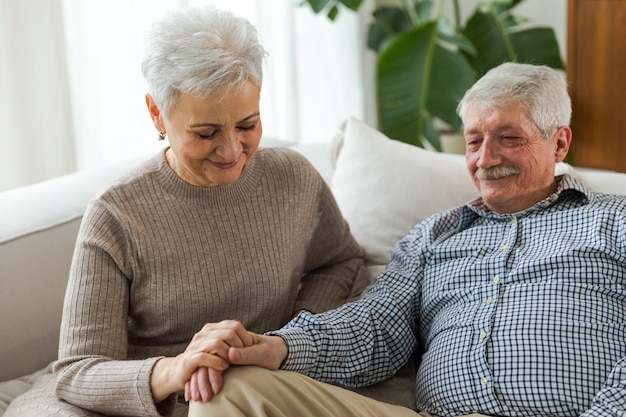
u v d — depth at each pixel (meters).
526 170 1.81
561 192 1.86
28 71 2.96
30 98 2.98
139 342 1.79
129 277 1.70
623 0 3.16
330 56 4.18
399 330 1.84
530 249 1.82
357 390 1.83
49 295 2.03
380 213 2.21
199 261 1.73
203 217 1.74
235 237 1.77
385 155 2.28
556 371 1.63
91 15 3.13
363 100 4.33
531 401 1.64
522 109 1.78
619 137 3.28
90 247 1.67
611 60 3.24
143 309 1.73
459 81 3.57
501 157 1.81
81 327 1.62
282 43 3.90
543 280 1.76
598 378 1.63
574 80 3.36
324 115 4.23
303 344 1.62
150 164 1.76
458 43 3.62
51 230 2.07
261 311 1.81
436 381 1.76
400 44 3.60
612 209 1.79
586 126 3.37
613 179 2.12
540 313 1.69
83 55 3.12
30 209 2.11
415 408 1.82
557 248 1.78
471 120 1.83
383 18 4.23
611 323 1.70
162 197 1.73
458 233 1.93
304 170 1.92
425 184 2.21
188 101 1.55
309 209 1.91
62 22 3.02
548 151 1.83
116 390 1.54
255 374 1.48
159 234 1.71
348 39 4.21
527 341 1.67
